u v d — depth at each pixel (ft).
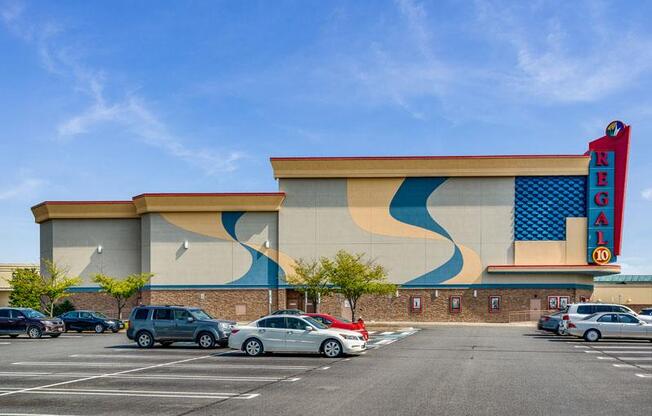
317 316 104.63
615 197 174.50
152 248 184.24
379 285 161.68
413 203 179.83
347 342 81.61
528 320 175.42
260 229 183.11
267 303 180.96
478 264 177.58
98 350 94.22
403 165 178.29
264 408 45.65
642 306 216.13
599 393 52.34
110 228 193.47
